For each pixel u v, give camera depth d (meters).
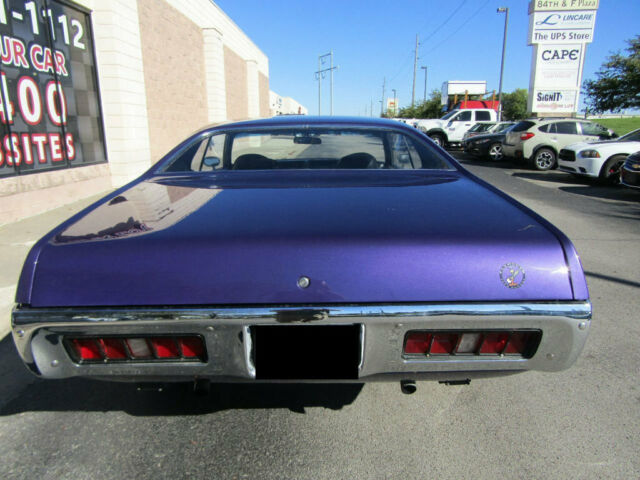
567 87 21.73
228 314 1.61
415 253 1.66
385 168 2.94
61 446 2.14
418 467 1.98
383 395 2.54
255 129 3.00
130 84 9.17
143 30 10.35
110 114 8.83
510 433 2.21
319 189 2.35
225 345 1.67
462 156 20.11
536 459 2.03
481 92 32.09
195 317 1.61
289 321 1.61
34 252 1.70
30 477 1.93
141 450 2.10
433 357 1.71
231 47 19.05
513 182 11.57
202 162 2.90
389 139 2.99
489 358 1.72
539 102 21.98
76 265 1.65
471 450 2.09
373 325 1.64
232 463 2.01
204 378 1.75
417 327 1.65
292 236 1.69
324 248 1.65
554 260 1.68
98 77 8.62
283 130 2.99
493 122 20.41
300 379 1.73
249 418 2.34
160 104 11.45
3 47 6.15
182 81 13.10
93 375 1.72
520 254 1.67
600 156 10.59
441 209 2.00
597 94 25.20
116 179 9.07
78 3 7.88
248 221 1.84
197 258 1.64
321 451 2.09
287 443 2.14
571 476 1.92
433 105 52.75
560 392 2.56
